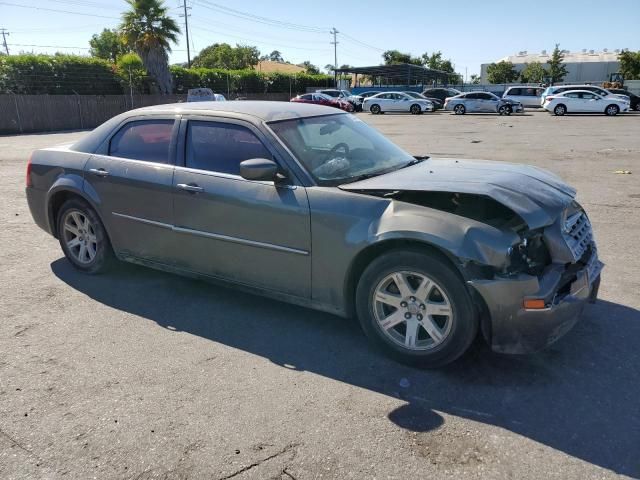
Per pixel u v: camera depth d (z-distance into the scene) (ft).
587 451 8.73
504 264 10.03
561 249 10.86
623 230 21.07
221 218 13.19
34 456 8.75
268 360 11.75
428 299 10.87
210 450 8.85
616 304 14.21
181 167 14.01
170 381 10.91
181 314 14.11
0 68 93.61
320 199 11.78
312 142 13.24
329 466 8.45
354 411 9.86
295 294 12.64
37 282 16.35
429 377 10.98
